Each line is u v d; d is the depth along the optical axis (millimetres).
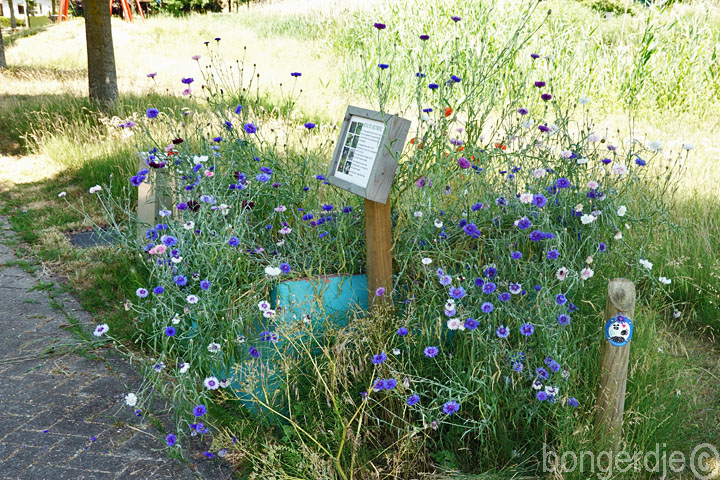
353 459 2631
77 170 8250
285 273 3383
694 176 6203
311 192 4488
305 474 2723
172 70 16359
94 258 5508
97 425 3230
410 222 3455
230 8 39875
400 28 12766
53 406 3383
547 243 3109
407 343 2957
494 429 2781
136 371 3754
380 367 2867
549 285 3020
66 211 6867
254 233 3881
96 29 10781
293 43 20125
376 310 3105
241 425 3078
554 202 3473
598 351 3160
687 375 3369
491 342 2881
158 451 3039
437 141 3637
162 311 3422
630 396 2986
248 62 17094
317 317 3230
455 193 3570
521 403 2865
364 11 17359
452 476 2729
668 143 7715
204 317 3305
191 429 3010
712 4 14594
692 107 11242
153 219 4809
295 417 3059
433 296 3027
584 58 12383
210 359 3285
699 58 12039
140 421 3270
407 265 3350
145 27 24219
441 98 3779
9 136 10109
